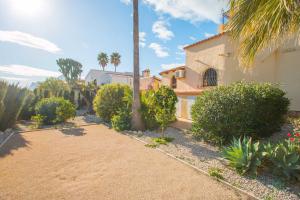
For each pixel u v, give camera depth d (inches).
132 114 366.9
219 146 255.9
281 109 279.6
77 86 724.7
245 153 173.8
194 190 145.5
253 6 156.9
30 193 138.3
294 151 164.2
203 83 507.2
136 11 362.0
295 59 366.0
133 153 232.7
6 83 359.6
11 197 132.6
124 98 410.3
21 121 477.1
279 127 281.0
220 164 196.4
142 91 418.9
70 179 161.0
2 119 344.2
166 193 140.7
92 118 538.9
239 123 240.5
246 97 244.1
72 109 450.6
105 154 227.5
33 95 509.4
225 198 135.6
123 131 359.3
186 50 566.9
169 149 249.3
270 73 402.0
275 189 145.4
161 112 320.2
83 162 200.2
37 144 267.7
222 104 251.4
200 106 278.7
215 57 468.8
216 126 254.4
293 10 137.7
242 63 199.6
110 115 459.8
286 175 154.7
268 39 166.9
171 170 182.2
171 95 355.9
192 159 211.5
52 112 432.1
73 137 315.0
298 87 361.1
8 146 254.7
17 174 168.9
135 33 362.9
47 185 150.1
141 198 133.8
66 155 221.9
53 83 688.4
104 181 158.1
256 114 244.4
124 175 169.9
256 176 163.5
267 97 250.8
